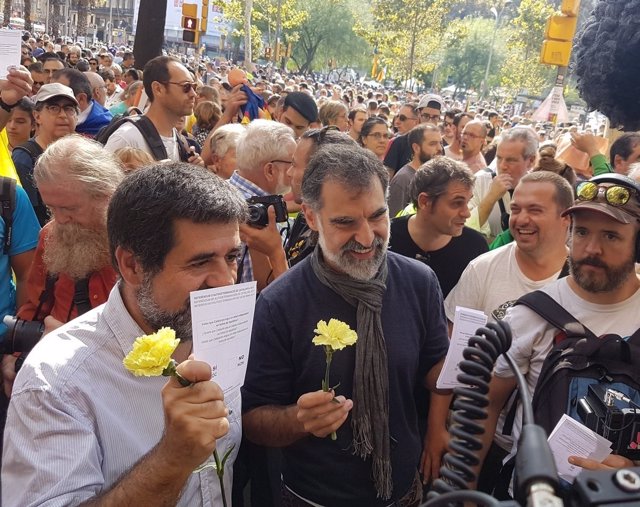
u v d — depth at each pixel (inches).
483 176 195.5
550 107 454.9
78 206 89.1
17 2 2464.3
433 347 91.7
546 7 1513.3
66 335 62.1
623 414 71.1
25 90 131.3
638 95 117.5
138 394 61.9
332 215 79.6
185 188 59.6
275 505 90.1
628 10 112.5
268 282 115.5
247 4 1127.0
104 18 2822.3
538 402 82.0
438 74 2309.3
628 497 27.8
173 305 60.9
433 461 96.9
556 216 112.6
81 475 54.3
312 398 67.6
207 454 49.9
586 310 86.7
